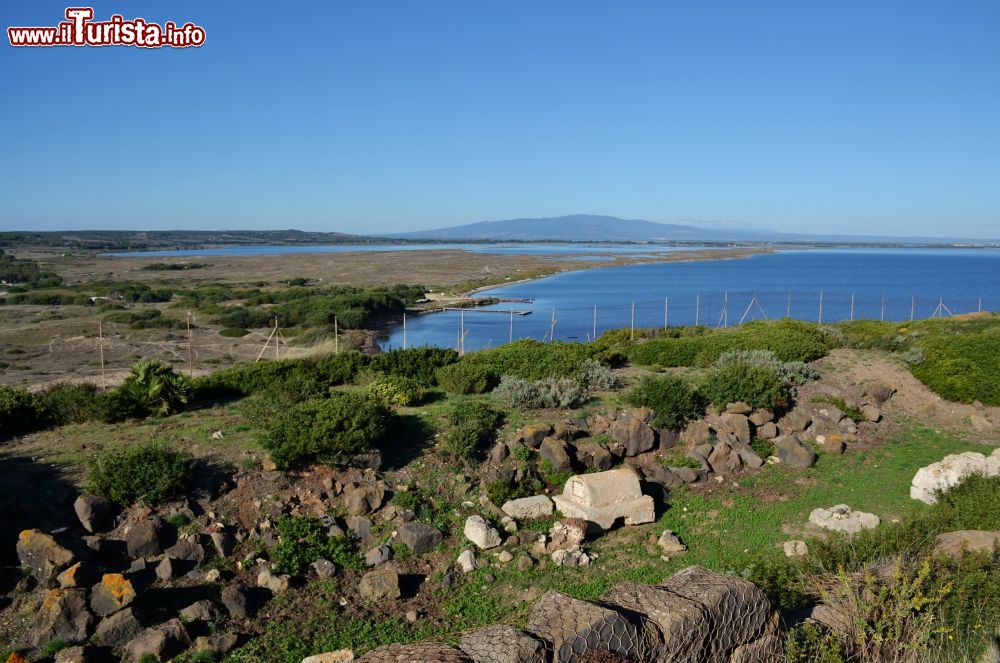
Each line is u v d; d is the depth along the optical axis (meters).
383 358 24.31
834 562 9.23
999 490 11.80
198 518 12.81
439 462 15.70
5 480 13.17
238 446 15.14
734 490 16.52
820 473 17.61
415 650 5.33
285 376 21.97
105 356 45.88
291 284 116.81
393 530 13.46
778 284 135.75
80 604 10.30
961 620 7.00
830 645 6.24
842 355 26.78
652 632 5.75
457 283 128.88
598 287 127.31
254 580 11.80
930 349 24.55
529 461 16.19
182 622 10.40
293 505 13.62
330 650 10.25
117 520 12.38
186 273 142.25
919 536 9.95
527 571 12.58
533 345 27.64
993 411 21.42
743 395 19.73
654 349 27.23
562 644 5.41
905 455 18.73
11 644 9.85
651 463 16.91
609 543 13.84
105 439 15.60
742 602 6.38
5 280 111.50
